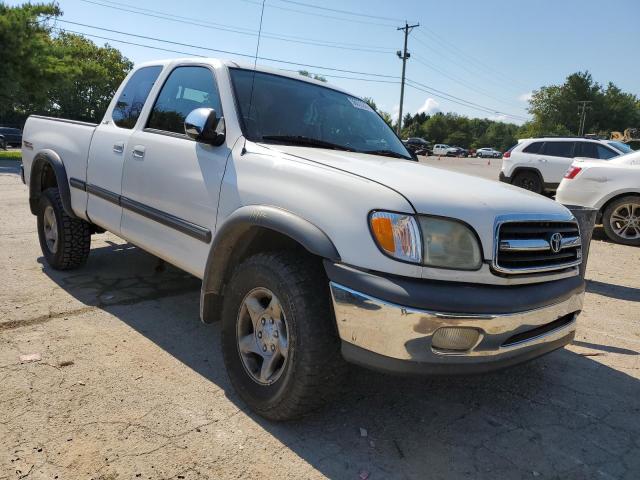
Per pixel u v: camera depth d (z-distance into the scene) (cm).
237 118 335
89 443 259
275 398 275
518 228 266
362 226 248
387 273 242
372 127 422
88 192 458
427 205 248
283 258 277
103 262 566
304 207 268
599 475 261
